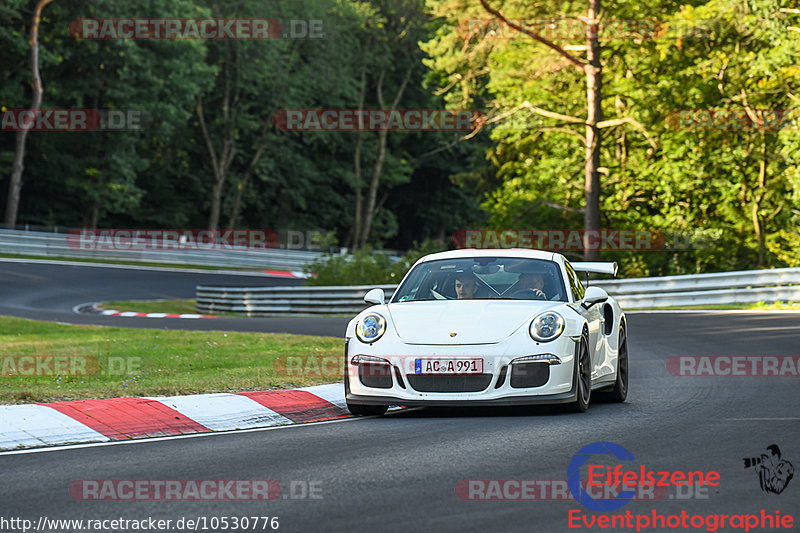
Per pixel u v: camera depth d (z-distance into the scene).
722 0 93.44
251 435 22.53
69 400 26.08
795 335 46.44
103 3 145.12
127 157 157.25
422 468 17.94
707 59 102.50
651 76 106.44
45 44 148.25
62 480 17.12
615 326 28.92
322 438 21.81
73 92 148.25
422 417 25.36
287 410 26.08
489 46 101.94
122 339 46.59
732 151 100.88
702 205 105.44
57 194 166.38
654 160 106.56
